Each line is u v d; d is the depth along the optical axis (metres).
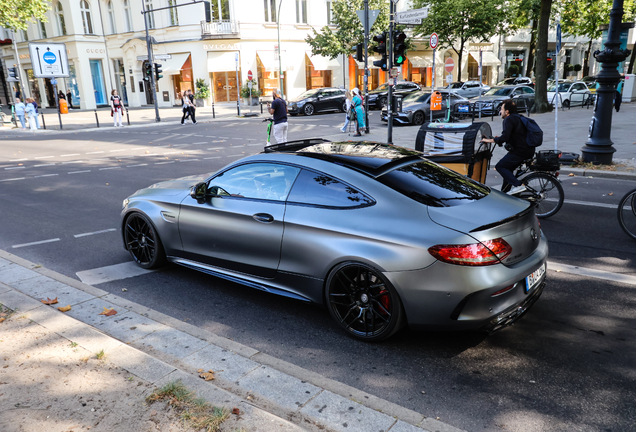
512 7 38.31
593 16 36.16
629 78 30.52
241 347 3.55
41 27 42.22
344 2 36.25
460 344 3.69
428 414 2.88
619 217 6.16
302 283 3.97
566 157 8.21
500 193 3.98
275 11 37.69
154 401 2.78
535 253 3.63
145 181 10.77
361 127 18.75
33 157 15.33
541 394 3.05
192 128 23.98
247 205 4.27
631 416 2.82
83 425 2.60
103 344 3.41
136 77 40.69
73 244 6.35
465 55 47.06
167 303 4.52
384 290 3.48
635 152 12.40
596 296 4.50
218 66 36.78
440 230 3.32
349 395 3.00
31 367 3.14
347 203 3.73
